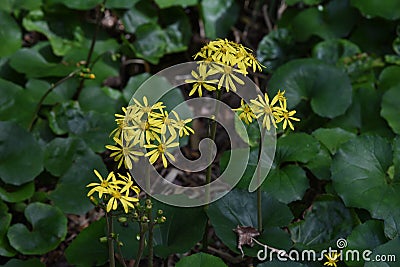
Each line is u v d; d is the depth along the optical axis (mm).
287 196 1804
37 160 1863
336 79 2057
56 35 2254
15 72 2164
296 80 2070
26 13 2268
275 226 1699
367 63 2189
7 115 1994
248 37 2477
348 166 1805
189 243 1655
